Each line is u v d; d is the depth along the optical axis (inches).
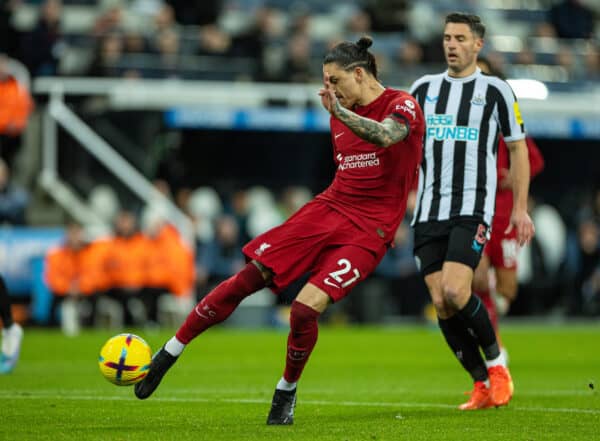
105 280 1797.5
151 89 1955.0
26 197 1829.5
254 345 1507.1
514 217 802.2
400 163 674.8
